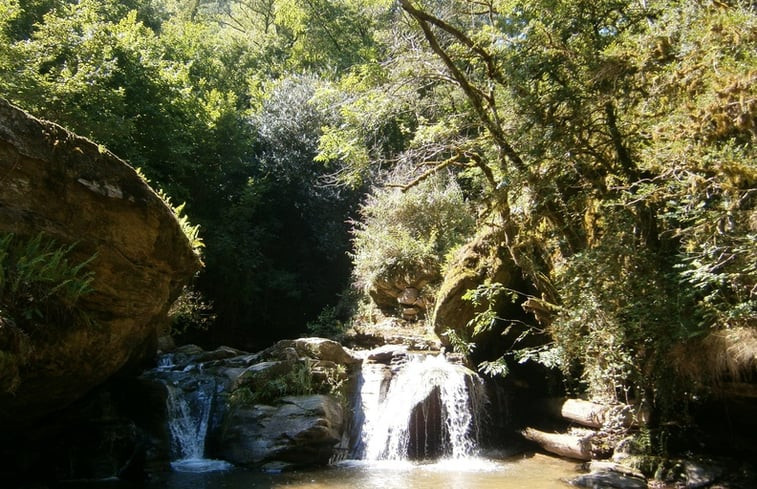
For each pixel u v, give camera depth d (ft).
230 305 56.85
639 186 23.49
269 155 63.62
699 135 18.70
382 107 33.22
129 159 44.21
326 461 28.76
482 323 30.48
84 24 46.32
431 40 28.94
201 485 23.41
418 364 33.81
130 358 25.94
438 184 50.47
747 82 16.79
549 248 30.63
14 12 42.88
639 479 23.56
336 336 46.21
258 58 89.61
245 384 30.35
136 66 49.73
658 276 21.76
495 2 30.94
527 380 36.19
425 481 24.67
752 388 20.68
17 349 15.58
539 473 26.30
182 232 23.16
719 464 23.08
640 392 25.94
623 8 26.35
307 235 64.95
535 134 25.80
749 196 18.48
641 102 23.30
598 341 24.49
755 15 17.81
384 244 47.26
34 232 17.70
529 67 25.58
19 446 21.98
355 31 77.20
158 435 27.53
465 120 33.14
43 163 17.89
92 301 19.75
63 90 38.73
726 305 19.70
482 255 34.94
